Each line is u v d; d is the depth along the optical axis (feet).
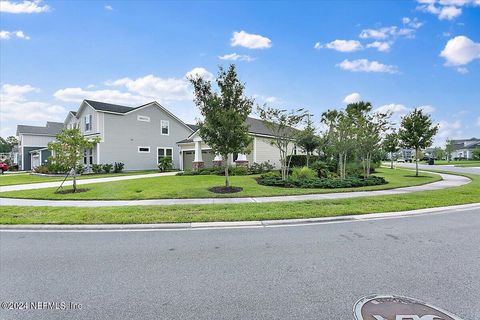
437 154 234.79
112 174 78.64
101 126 87.86
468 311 9.59
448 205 30.37
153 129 101.76
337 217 24.77
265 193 38.65
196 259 15.10
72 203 33.30
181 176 61.31
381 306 9.96
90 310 10.00
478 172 79.77
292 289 11.40
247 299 10.62
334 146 53.72
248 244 17.74
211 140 40.50
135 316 9.55
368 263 14.17
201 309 9.94
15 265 14.48
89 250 16.85
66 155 42.80
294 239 18.74
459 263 14.05
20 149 135.23
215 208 28.50
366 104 92.02
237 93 42.06
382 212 27.14
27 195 39.73
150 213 26.50
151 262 14.71
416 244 17.33
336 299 10.52
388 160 221.05
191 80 47.73
